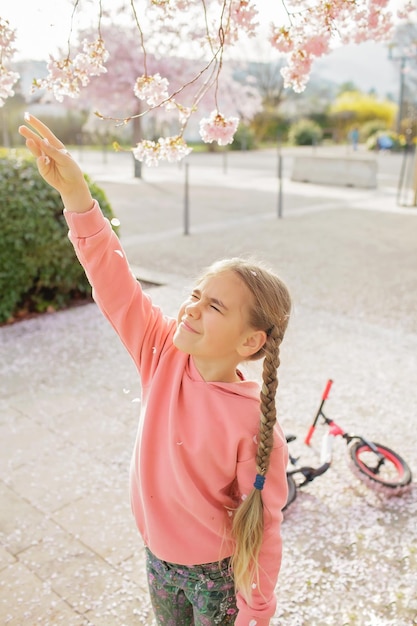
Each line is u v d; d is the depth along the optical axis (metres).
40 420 3.73
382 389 4.21
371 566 2.51
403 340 5.18
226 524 1.45
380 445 3.23
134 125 20.12
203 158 28.34
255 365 1.68
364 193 15.52
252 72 39.16
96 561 2.54
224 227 10.45
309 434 3.36
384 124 40.94
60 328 5.44
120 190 15.32
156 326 1.60
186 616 1.63
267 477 1.37
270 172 21.36
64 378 4.37
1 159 5.57
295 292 6.60
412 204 13.48
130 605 2.30
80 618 2.23
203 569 1.48
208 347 1.37
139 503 1.54
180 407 1.43
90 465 3.25
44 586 2.39
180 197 14.21
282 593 2.36
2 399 4.01
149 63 17.86
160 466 1.45
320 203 13.55
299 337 5.20
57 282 5.84
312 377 4.40
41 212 5.47
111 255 1.52
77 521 2.79
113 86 18.41
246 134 34.28
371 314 5.95
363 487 3.07
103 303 1.57
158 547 1.48
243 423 1.37
